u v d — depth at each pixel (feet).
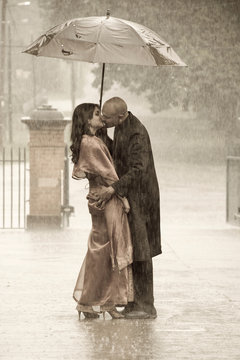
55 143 79.25
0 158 220.64
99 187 41.75
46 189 79.51
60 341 38.09
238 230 81.56
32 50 43.75
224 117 225.15
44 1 290.35
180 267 58.95
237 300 47.70
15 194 124.77
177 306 45.96
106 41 42.24
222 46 211.61
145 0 218.79
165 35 215.92
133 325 41.27
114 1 228.22
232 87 214.48
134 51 42.19
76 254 64.28
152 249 42.60
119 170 42.50
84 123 41.78
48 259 61.82
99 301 42.09
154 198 42.39
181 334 39.60
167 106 239.30
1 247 67.92
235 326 41.32
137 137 41.88
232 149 90.63
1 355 35.68
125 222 41.68
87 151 41.45
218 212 104.78
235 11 210.79
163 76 230.68
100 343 37.78
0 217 97.71
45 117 78.64
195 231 80.59
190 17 212.84
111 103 41.78
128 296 42.39
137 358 35.40
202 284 52.54
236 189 91.56
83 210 106.42
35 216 79.30
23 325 41.14
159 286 51.78
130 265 42.37
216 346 37.50
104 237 41.88
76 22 43.19
